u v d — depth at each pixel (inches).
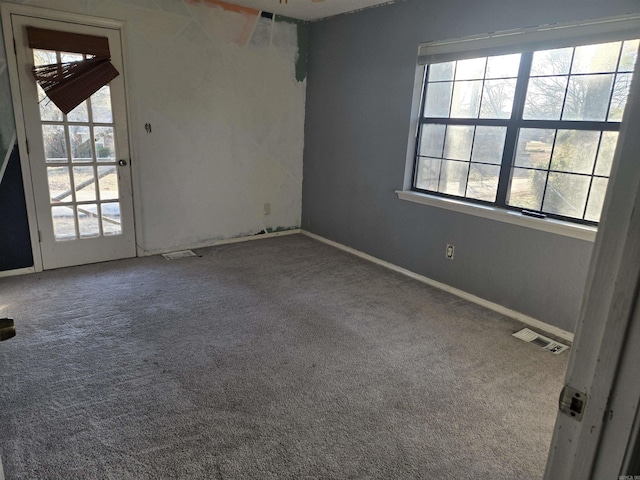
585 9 99.7
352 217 176.2
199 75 160.4
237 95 171.6
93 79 137.3
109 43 139.9
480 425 79.5
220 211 179.5
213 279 143.9
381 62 153.2
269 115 182.9
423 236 148.2
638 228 19.0
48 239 143.1
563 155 111.5
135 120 150.0
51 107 134.6
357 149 169.0
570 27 102.7
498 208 126.3
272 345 104.0
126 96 146.6
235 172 179.2
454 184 139.4
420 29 138.1
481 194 132.0
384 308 127.3
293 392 86.7
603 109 103.0
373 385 90.0
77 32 134.0
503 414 82.7
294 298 131.6
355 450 72.2
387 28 148.9
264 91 178.7
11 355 95.8
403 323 118.1
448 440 75.4
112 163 149.3
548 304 116.0
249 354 99.8
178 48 153.4
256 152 183.0
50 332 106.0
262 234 194.5
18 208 136.1
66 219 145.2
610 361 20.8
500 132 124.4
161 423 76.7
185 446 71.7
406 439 75.2
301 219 204.5
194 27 155.0
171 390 85.8
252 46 170.4
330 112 179.3
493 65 123.5
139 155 153.9
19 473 65.2
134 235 160.1
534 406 85.4
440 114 140.6
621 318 20.0
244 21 165.6
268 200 192.5
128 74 145.1
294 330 111.8
